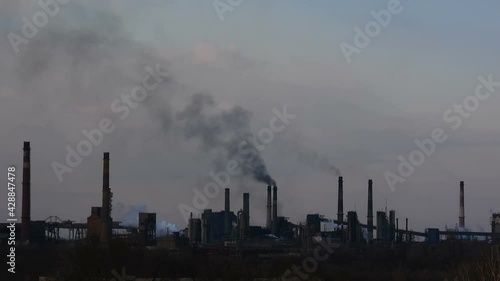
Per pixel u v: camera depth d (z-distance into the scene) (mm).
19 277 169625
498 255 114875
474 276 118562
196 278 161875
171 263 163375
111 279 136250
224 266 167500
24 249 189875
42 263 176250
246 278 161250
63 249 180875
